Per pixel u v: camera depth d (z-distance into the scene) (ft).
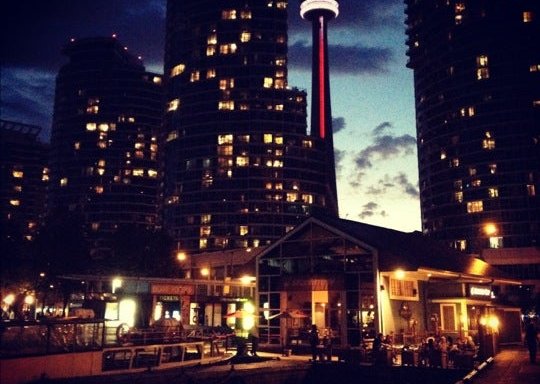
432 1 560.20
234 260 313.94
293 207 542.98
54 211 272.51
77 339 101.55
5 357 89.51
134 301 166.81
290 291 152.87
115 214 653.30
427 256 161.48
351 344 140.15
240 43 577.43
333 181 652.89
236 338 144.87
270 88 566.36
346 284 144.25
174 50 612.29
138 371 107.65
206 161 553.23
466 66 520.42
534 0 507.71
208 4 595.88
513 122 490.08
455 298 154.92
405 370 114.93
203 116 565.12
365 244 143.23
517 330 167.12
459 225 497.46
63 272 253.44
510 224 472.44
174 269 298.35
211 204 541.75
